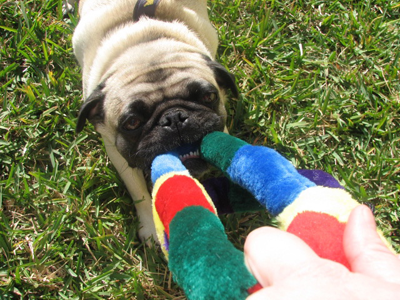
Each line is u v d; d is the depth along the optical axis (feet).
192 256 0.65
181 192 0.85
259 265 0.53
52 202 1.62
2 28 2.09
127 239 1.52
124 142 1.36
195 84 1.30
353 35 2.13
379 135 1.79
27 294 1.43
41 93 1.92
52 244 1.51
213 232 0.70
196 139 1.25
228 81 1.52
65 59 1.99
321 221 0.65
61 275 1.47
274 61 2.04
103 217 1.59
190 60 1.42
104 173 1.71
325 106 1.81
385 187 1.62
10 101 1.83
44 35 2.07
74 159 1.74
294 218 0.69
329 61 2.02
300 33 2.15
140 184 1.56
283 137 1.80
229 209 1.25
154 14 1.67
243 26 2.13
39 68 2.00
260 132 1.81
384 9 2.18
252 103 1.87
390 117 1.81
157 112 1.28
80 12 1.94
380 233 0.66
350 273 0.46
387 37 2.10
